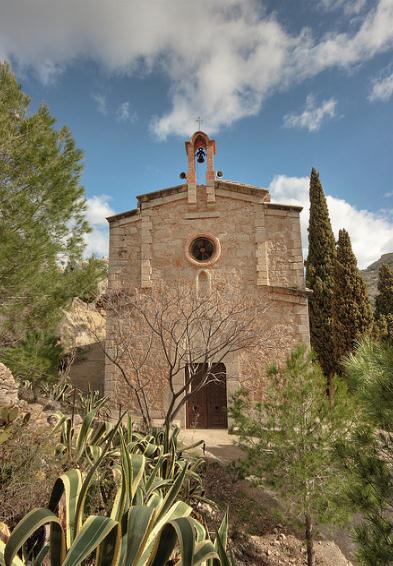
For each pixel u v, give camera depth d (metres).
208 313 7.62
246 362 9.17
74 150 8.09
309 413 4.86
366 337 3.09
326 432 4.57
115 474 3.37
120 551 1.73
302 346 5.30
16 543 1.45
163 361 9.04
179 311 7.70
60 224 7.68
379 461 2.68
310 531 4.67
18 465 3.05
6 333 7.28
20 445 3.27
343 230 14.91
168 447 5.06
